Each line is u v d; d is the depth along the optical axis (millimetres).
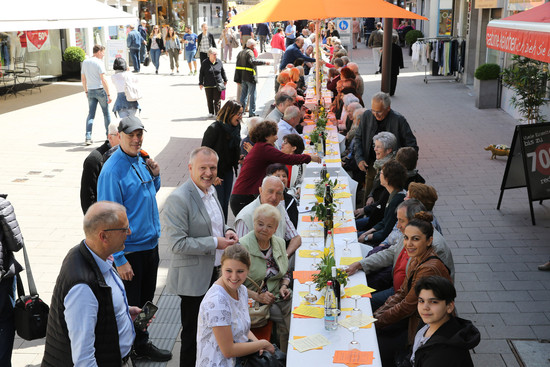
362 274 5238
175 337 5934
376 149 7480
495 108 16781
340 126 11281
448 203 9562
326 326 4219
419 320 4520
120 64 13391
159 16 33000
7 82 19984
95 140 13820
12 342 4777
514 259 7477
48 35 22297
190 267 4910
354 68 12516
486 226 8578
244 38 28938
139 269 5316
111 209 3594
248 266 3922
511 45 7629
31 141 13727
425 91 20188
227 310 3889
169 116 16562
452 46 21516
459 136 13859
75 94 20266
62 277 3488
